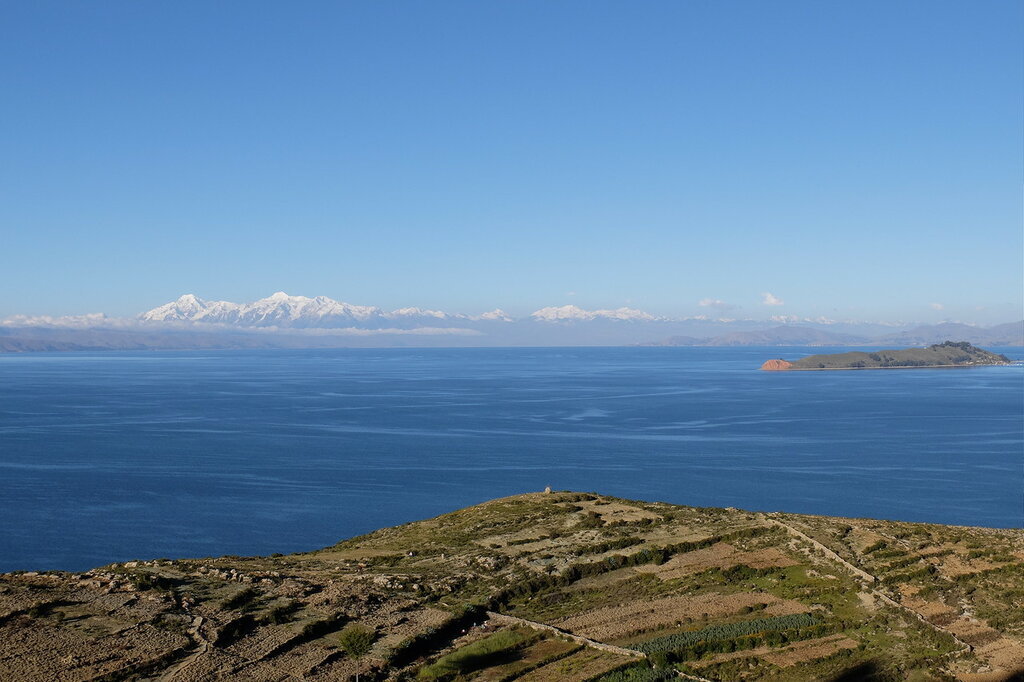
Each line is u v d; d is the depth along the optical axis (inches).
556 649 2122.3
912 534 3048.7
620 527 3132.4
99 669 1779.0
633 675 1979.6
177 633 2001.7
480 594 2434.8
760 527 3095.5
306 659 1936.5
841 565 2689.5
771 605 2449.6
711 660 2111.2
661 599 2469.2
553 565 2674.7
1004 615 2399.1
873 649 2201.0
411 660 2017.7
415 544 3075.8
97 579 2308.1
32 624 1982.0
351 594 2345.0
